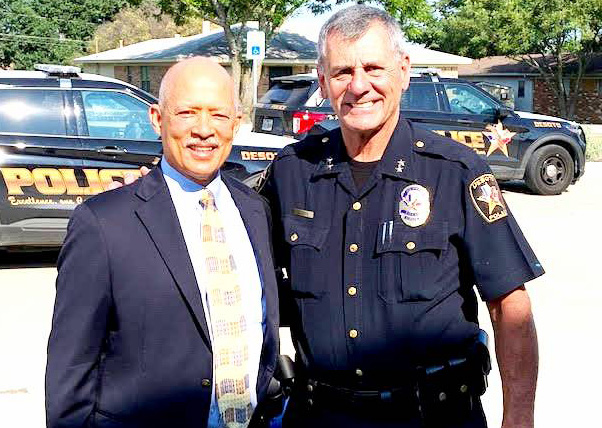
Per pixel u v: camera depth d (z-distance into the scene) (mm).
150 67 34000
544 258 7828
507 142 11742
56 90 7199
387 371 2357
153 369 2162
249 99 27688
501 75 40469
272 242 2566
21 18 47375
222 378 2232
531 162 11906
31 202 7078
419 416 2346
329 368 2418
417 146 2416
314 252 2436
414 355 2336
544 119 12094
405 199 2367
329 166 2479
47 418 2154
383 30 2359
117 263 2143
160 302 2162
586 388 4570
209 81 2240
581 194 12305
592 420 4164
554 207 10992
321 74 2500
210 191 2320
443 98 11594
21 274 7281
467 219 2326
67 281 2154
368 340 2354
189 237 2262
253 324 2316
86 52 51562
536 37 33625
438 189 2363
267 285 2357
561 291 6621
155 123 2381
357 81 2336
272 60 29422
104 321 2162
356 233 2398
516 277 2301
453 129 11531
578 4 32062
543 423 4129
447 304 2338
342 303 2385
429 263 2328
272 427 2531
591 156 18453
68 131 7195
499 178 11883
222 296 2248
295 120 11258
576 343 5320
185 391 2180
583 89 38344
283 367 2557
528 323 2340
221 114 2250
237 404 2256
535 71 39312
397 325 2330
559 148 12008
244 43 27750
